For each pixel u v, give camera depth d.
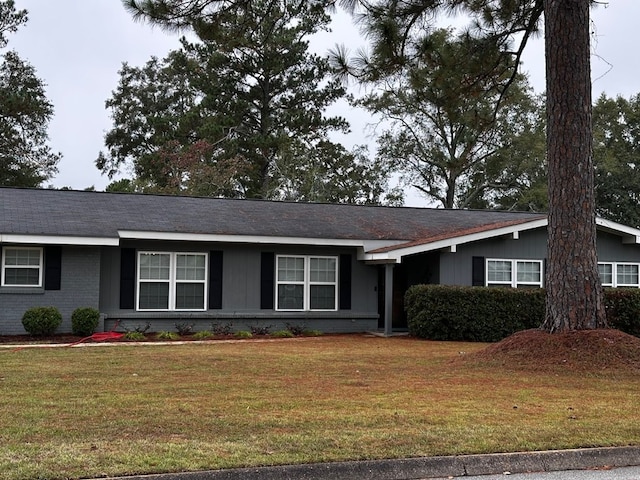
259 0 14.34
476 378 10.37
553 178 12.27
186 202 21.53
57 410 7.64
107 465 5.58
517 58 15.59
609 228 19.88
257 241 18.67
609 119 46.62
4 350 14.10
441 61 15.13
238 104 41.16
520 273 19.66
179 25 14.03
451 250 18.58
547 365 11.13
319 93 42.97
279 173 40.59
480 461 6.11
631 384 9.94
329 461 5.85
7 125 39.81
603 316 12.09
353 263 20.36
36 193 20.31
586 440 6.65
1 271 16.94
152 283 18.53
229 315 19.05
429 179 45.62
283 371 11.05
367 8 14.62
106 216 18.52
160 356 12.97
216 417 7.35
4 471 5.38
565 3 12.16
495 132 42.38
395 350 14.63
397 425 7.07
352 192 43.00
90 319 16.98
